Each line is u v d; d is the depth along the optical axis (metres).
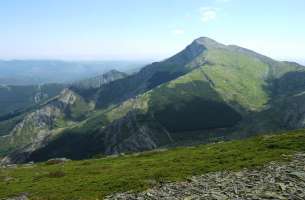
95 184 45.88
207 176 39.09
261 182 32.03
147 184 39.38
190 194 31.56
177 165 51.69
